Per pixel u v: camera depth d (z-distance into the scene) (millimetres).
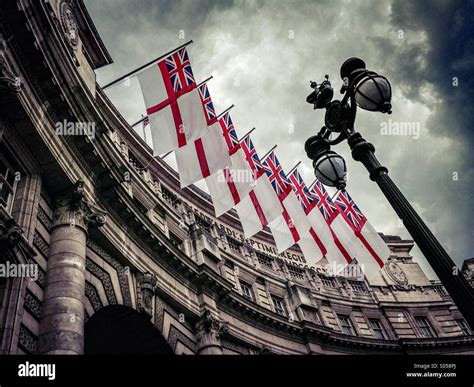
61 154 15445
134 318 18078
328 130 10664
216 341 22094
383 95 9219
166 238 21859
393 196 8812
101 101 25219
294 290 34406
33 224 13406
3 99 12773
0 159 13438
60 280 13320
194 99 16984
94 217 16141
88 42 22703
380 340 35875
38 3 13828
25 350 11461
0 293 11047
